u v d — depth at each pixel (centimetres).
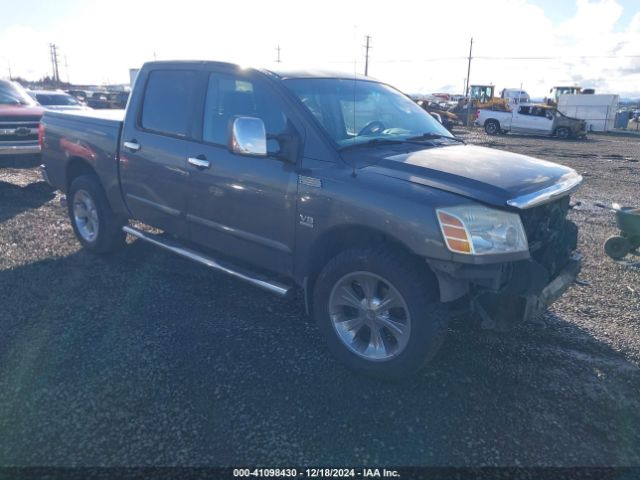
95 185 544
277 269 398
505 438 295
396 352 333
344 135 379
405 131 426
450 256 300
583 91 4469
